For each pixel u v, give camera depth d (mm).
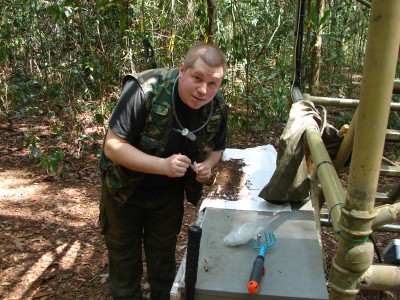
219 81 1664
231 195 2180
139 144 1844
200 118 1869
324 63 8102
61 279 2902
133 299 2248
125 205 2070
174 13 5832
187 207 4000
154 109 1758
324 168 1571
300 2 2965
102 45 5465
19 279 2887
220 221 1905
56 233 3479
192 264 1408
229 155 2768
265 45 6098
